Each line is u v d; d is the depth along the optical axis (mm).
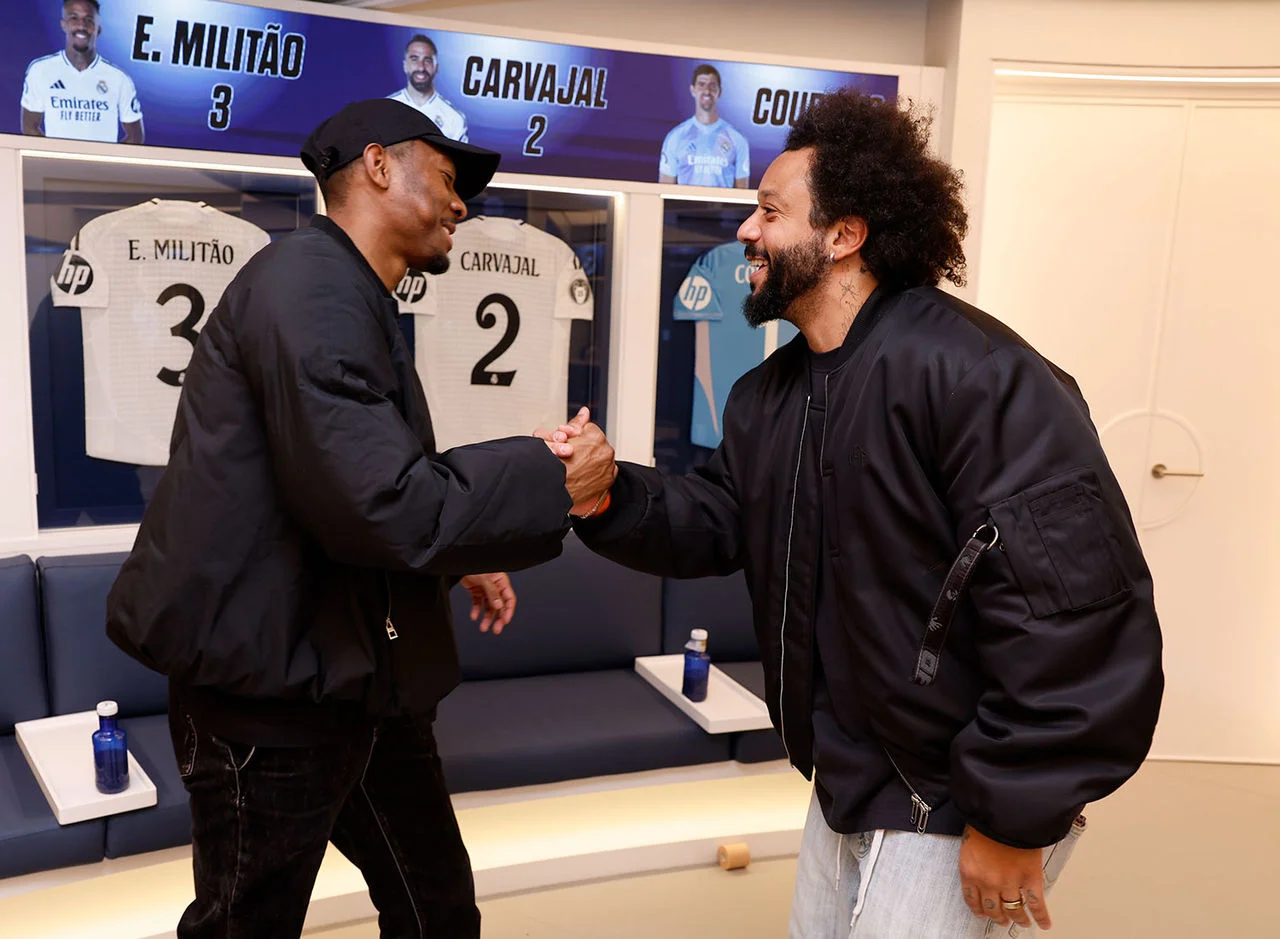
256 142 2760
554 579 2988
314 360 1357
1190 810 3158
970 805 1286
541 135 3029
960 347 1326
